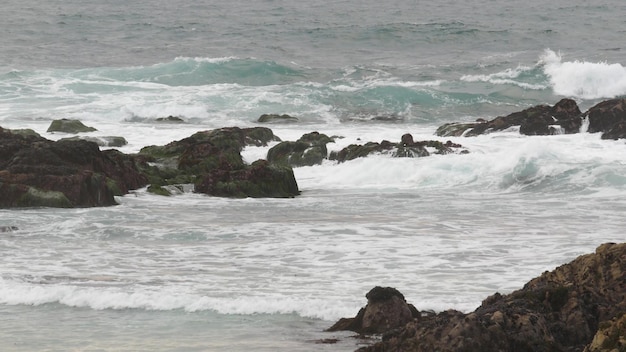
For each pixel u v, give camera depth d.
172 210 62.59
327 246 49.75
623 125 96.31
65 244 50.47
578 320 29.98
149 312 36.44
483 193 72.00
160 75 160.62
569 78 155.62
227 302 37.31
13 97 137.00
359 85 154.00
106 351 31.41
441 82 156.75
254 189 71.31
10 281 41.12
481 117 136.75
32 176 63.31
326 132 109.81
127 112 126.50
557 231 54.38
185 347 31.89
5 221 56.50
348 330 33.69
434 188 75.44
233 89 148.38
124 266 44.88
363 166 81.88
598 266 32.78
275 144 99.56
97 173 65.44
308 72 166.00
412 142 88.31
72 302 37.75
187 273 43.31
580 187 71.81
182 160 79.69
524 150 79.44
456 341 27.67
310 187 78.12
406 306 33.81
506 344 27.91
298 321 35.09
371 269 44.12
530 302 30.66
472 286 40.47
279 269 44.19
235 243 50.81
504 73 160.62
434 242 50.84
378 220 58.53
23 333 33.56
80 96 139.12
